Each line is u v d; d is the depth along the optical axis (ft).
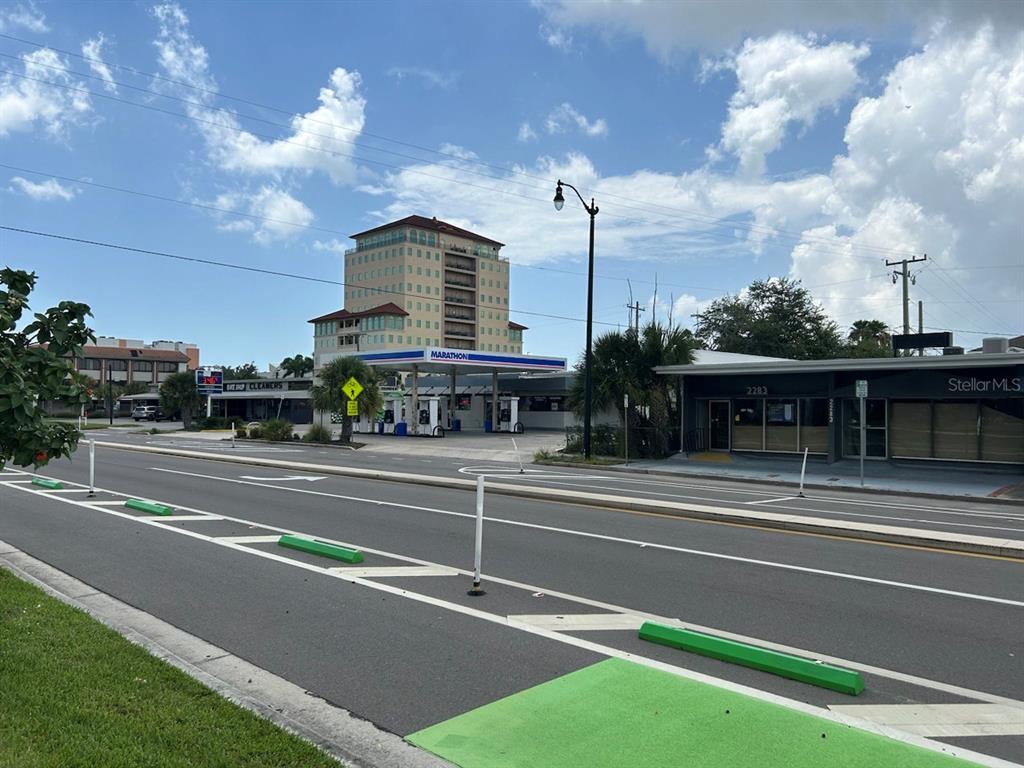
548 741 14.16
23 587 24.09
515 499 50.75
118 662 17.06
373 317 352.08
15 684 15.29
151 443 121.29
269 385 241.96
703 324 211.82
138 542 34.17
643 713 15.44
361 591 25.53
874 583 27.20
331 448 118.21
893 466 79.71
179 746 12.89
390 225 369.50
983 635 21.26
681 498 54.19
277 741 13.34
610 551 32.89
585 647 19.72
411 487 57.67
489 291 398.62
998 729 15.07
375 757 13.55
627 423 94.22
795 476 75.51
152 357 420.36
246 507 46.01
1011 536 38.70
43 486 56.03
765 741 14.14
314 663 18.56
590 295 93.61
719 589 26.30
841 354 188.96
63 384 17.38
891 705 16.25
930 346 92.02
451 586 26.43
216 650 19.53
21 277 17.61
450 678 17.52
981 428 75.92
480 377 186.50
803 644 20.44
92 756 12.26
